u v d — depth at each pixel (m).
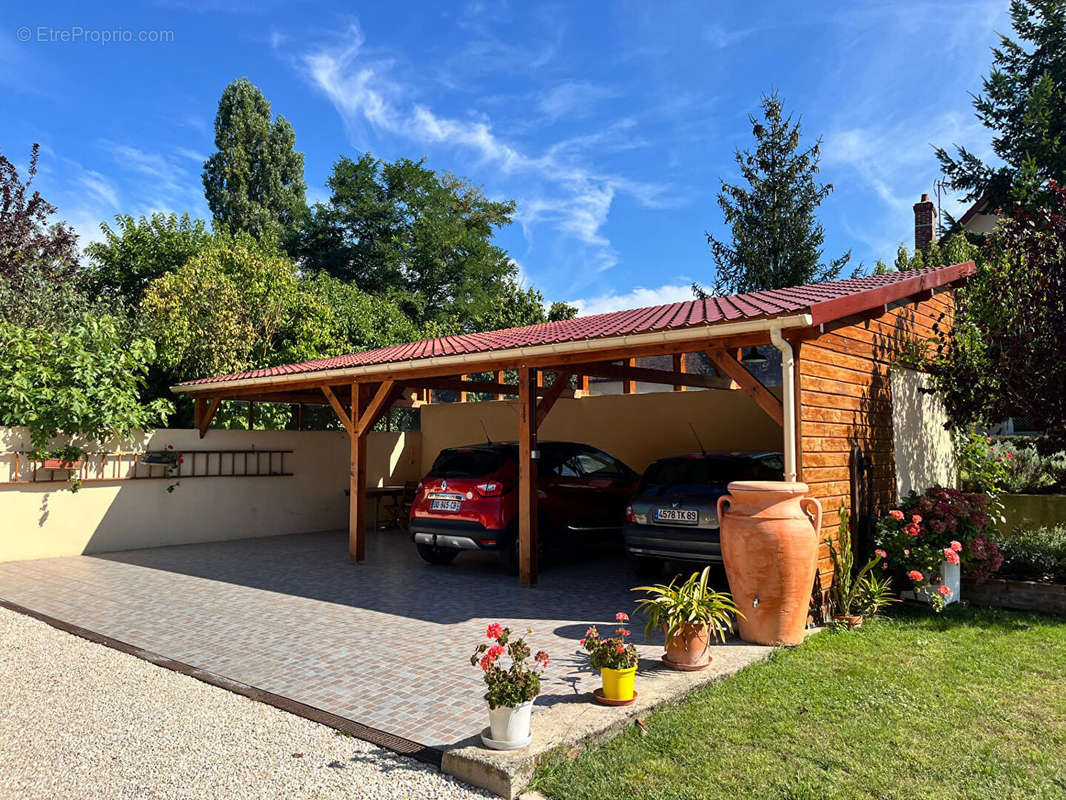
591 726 3.88
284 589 8.22
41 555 10.44
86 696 4.70
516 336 9.57
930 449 9.14
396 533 13.38
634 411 12.00
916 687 4.71
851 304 6.19
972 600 7.39
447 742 3.90
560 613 6.96
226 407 16.70
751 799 3.27
